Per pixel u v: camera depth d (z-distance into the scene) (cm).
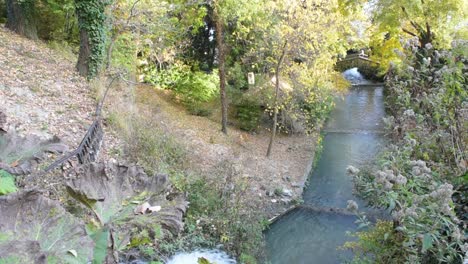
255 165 754
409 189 286
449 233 247
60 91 581
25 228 142
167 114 890
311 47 752
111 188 210
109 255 176
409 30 1044
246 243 454
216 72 1070
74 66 730
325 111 1028
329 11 789
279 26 747
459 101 328
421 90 375
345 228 561
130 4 791
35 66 649
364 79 1788
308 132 1003
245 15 761
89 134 433
